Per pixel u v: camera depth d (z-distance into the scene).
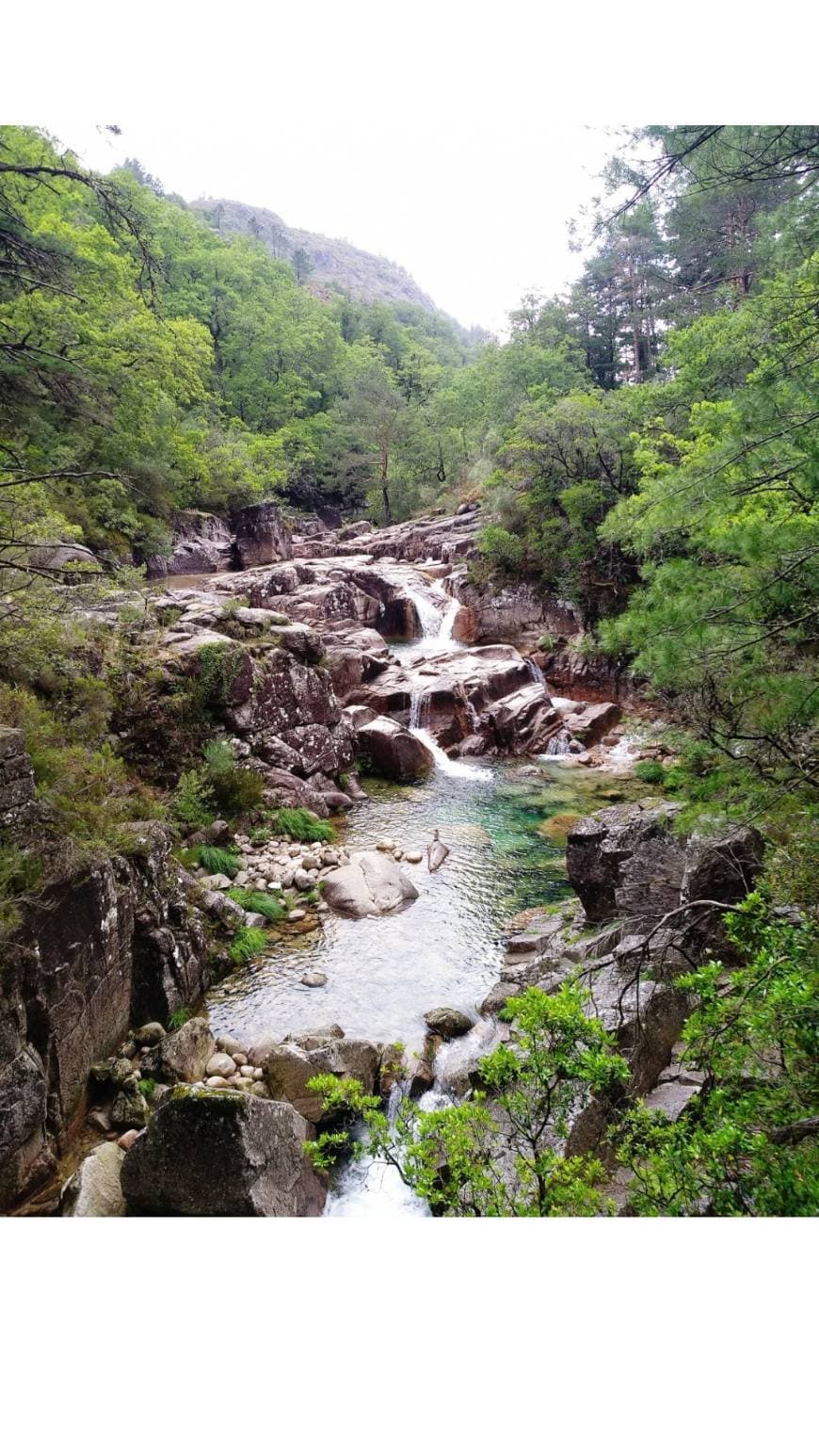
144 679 14.30
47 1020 7.21
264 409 64.88
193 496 43.53
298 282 137.12
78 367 11.24
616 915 10.46
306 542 49.94
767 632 6.16
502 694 24.64
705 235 10.26
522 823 17.08
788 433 5.89
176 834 12.88
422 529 44.78
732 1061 5.05
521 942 11.60
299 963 11.41
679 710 8.50
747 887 8.20
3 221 10.21
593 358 52.91
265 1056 9.01
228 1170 6.04
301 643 18.95
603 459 27.84
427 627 33.66
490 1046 9.31
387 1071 8.77
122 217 10.17
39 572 10.09
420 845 15.87
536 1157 4.75
